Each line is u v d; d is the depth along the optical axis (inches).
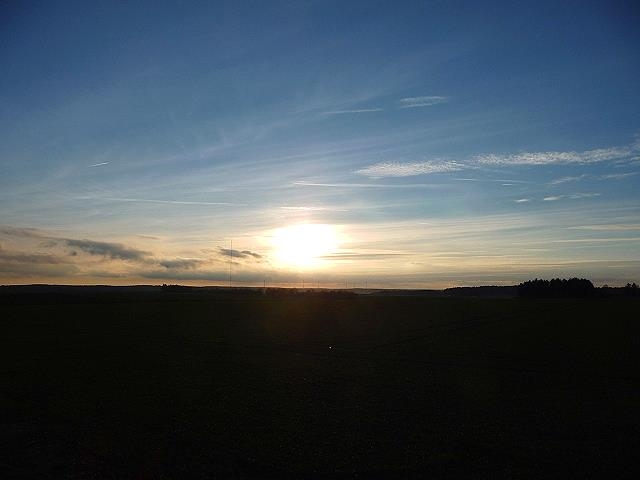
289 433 656.4
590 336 1927.9
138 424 692.7
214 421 712.4
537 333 2041.1
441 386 986.1
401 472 523.2
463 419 733.9
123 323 2427.4
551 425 701.9
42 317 2741.1
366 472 522.6
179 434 645.3
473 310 3535.9
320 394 904.9
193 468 526.0
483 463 549.0
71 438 624.4
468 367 1224.8
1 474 502.6
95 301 4276.6
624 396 900.0
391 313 3216.0
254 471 522.3
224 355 1414.9
